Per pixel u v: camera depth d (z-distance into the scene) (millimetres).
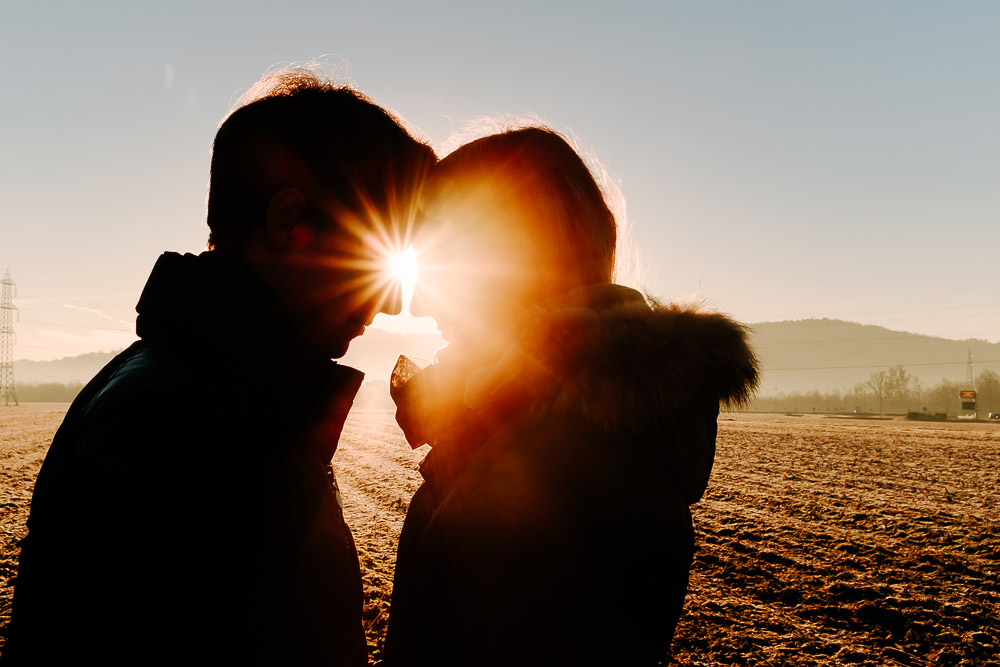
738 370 1108
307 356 970
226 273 916
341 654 1007
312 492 976
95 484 726
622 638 1056
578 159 1422
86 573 712
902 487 15102
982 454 23734
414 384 1424
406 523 1389
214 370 855
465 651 1036
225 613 787
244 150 1021
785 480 16312
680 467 1149
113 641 706
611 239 1480
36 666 717
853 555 8664
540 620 1013
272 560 861
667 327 1092
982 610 6531
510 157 1367
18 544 8406
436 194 1380
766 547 9086
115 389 772
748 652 5535
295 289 1067
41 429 31656
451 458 1238
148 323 882
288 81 1166
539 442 1090
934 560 8391
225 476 797
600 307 1248
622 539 1038
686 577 1162
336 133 1040
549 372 1095
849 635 5914
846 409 144125
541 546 1026
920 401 138625
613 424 1054
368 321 1191
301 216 1029
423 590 1124
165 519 733
